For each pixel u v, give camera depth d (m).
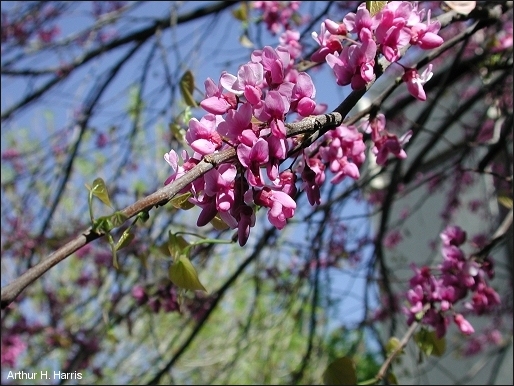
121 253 0.51
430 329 0.32
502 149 0.48
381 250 0.55
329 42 0.22
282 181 0.20
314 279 0.55
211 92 0.19
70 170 0.59
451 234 0.32
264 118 0.18
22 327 0.61
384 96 0.26
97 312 0.61
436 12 0.49
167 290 0.38
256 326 0.70
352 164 0.24
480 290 0.31
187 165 0.19
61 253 0.16
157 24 0.61
